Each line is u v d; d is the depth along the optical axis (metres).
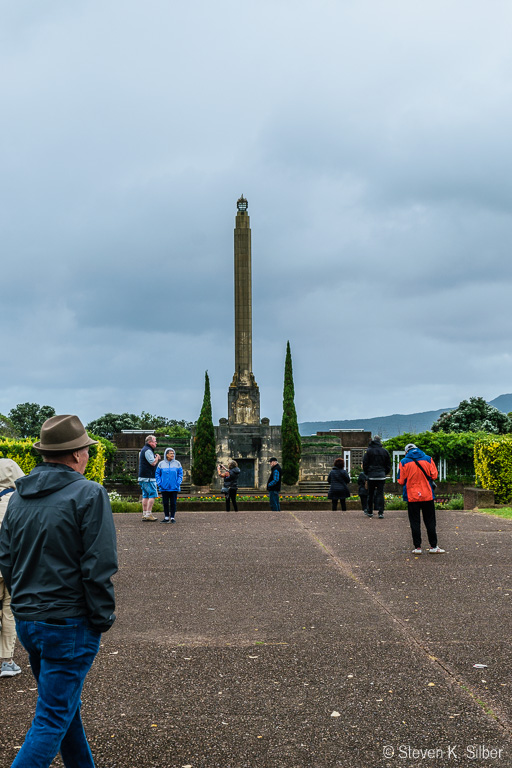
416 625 7.48
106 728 4.96
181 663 6.33
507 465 19.48
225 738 4.79
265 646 6.81
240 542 13.12
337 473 21.91
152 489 17.02
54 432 3.87
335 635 7.15
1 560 3.83
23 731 4.89
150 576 10.16
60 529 3.65
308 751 4.59
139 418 92.25
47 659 3.61
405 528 14.92
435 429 69.12
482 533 13.98
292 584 9.54
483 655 6.44
